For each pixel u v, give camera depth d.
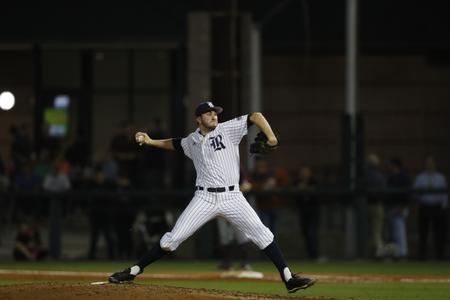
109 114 81.12
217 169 32.66
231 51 60.91
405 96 79.38
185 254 63.06
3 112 80.69
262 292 39.19
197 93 68.12
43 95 80.94
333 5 76.06
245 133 32.81
